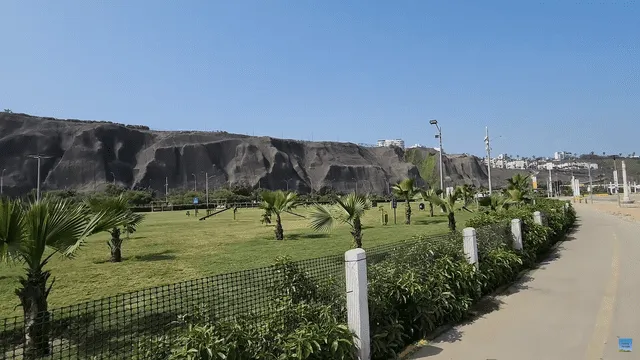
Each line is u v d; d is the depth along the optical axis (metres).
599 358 4.46
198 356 3.14
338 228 22.91
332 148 170.75
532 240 10.42
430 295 5.44
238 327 3.52
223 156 143.50
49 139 119.25
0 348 4.29
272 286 4.64
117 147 128.50
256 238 19.17
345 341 3.89
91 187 111.31
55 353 4.17
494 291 7.56
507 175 184.50
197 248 15.64
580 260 10.57
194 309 3.90
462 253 7.04
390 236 18.14
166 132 146.88
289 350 3.58
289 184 143.75
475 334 5.31
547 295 7.17
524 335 5.22
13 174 108.06
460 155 190.25
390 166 179.75
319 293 4.55
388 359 4.56
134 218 12.30
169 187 127.44
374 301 4.66
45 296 4.93
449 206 18.86
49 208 5.19
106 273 10.66
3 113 119.94
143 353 3.41
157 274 10.43
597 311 6.16
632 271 8.95
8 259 4.74
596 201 63.62
